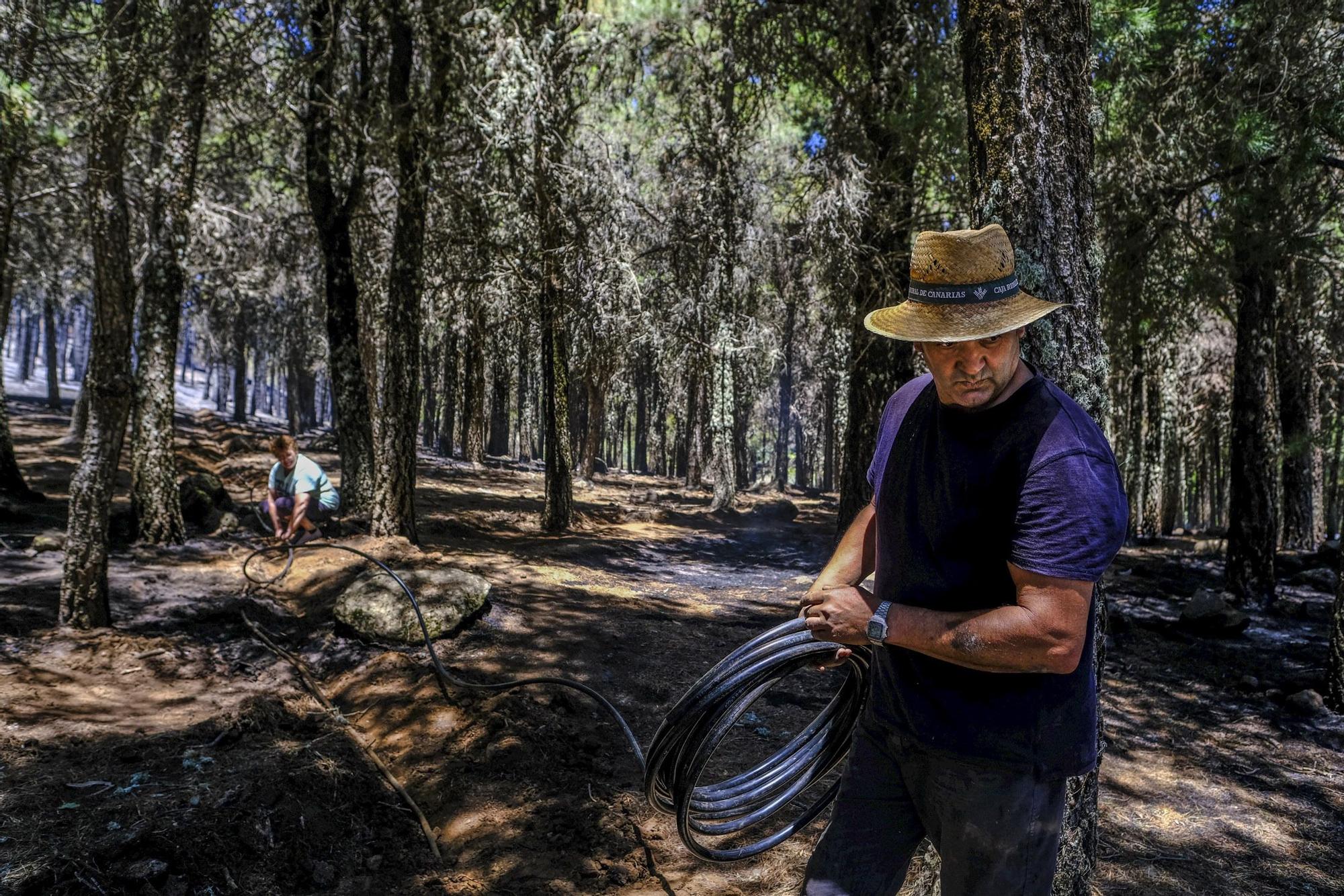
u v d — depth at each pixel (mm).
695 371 28469
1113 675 8094
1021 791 1786
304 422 44719
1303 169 8492
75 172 12312
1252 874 4445
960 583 1783
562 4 13367
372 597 6883
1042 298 2752
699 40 14953
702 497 27625
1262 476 11484
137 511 9938
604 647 7273
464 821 4391
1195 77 9375
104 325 6367
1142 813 5145
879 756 2014
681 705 2096
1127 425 22078
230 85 10414
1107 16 8578
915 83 9805
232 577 8695
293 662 6469
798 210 13609
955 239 1668
